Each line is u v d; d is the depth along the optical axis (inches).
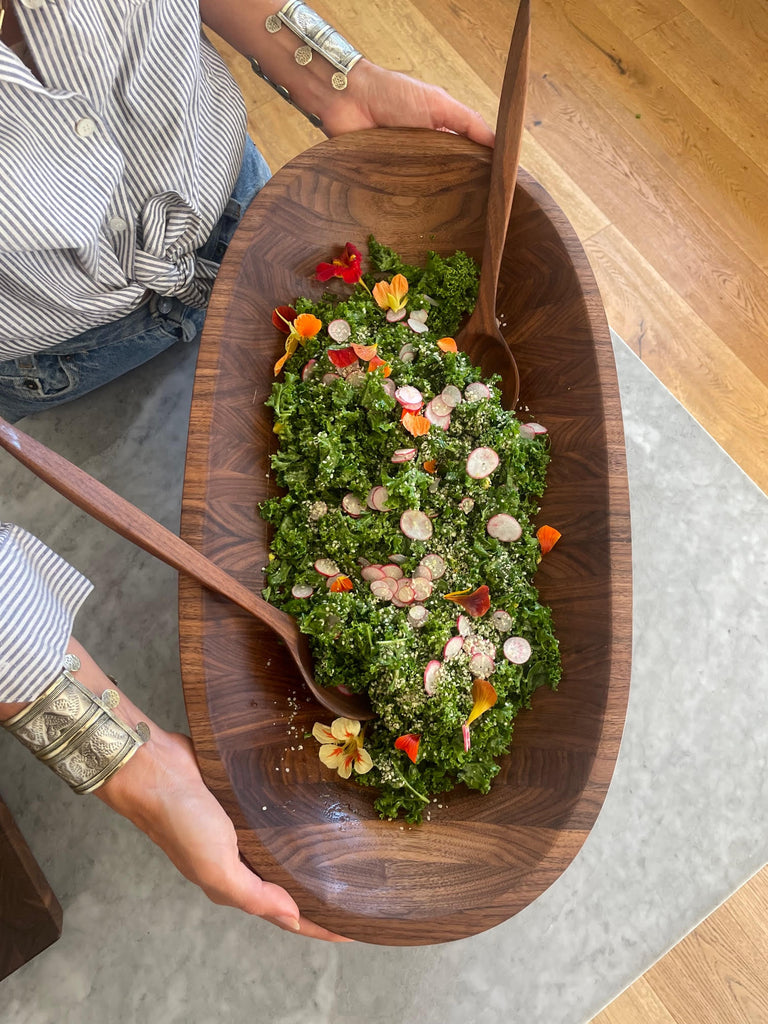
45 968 36.9
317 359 35.7
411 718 31.7
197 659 29.3
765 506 43.6
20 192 29.5
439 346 35.9
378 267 37.6
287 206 35.1
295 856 29.4
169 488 42.2
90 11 28.6
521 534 33.6
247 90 63.7
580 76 66.0
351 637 31.5
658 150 64.6
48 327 34.6
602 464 33.0
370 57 65.9
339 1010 37.4
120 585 40.8
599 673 31.3
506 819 31.0
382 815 31.7
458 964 38.0
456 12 67.0
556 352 35.4
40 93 28.8
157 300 37.1
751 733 40.8
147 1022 36.8
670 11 67.7
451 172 36.4
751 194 63.8
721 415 59.1
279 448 34.6
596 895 38.8
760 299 61.5
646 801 40.0
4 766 39.0
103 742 27.6
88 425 42.5
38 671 27.0
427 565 33.3
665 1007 44.0
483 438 33.9
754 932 44.8
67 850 38.1
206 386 32.0
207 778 29.0
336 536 33.1
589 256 62.1
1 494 41.9
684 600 42.4
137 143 32.5
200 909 37.8
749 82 66.2
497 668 32.4
